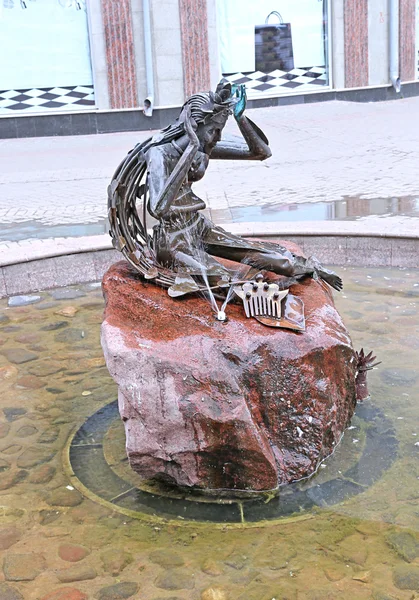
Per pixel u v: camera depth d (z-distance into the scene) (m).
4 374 5.06
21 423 4.41
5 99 16.31
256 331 3.57
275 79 18.12
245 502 3.49
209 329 3.60
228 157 4.21
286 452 3.62
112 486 3.70
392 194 9.32
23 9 15.79
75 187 11.12
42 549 3.23
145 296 3.91
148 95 16.66
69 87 16.48
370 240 6.88
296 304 3.85
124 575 3.04
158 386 3.45
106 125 16.72
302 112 17.48
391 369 4.84
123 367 3.49
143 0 15.96
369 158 12.16
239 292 3.72
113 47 16.16
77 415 4.50
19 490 3.70
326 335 3.70
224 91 3.71
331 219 8.12
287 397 3.56
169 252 3.99
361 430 4.08
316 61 18.33
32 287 6.80
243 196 9.76
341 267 6.97
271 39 17.75
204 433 3.44
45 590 2.96
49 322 6.02
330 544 3.17
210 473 3.55
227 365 3.46
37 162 13.65
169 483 3.68
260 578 2.98
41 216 9.20
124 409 3.55
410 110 17.33
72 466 3.90
